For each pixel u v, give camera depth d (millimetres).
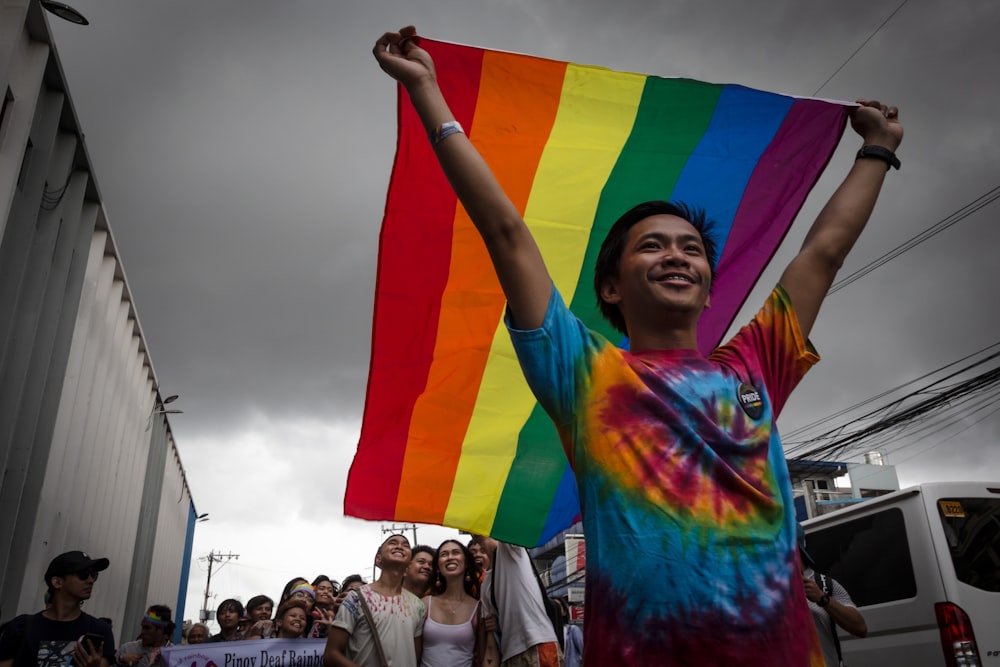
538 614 4383
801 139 2799
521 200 2795
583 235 2828
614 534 1442
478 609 4738
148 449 16625
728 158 2824
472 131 2740
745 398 1645
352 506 2824
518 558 4516
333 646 4496
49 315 8891
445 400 2844
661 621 1355
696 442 1499
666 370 1648
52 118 8562
